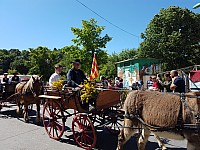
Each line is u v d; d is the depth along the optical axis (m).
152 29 37.22
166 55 34.78
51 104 7.13
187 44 35.09
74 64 7.24
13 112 11.85
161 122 4.34
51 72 46.53
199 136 3.88
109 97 6.55
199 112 3.90
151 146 6.24
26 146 6.31
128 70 19.00
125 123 5.16
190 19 36.28
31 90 9.01
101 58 24.95
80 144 6.16
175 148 6.01
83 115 6.00
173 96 4.43
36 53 45.62
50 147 6.20
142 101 4.83
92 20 24.28
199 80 9.96
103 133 7.39
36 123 9.20
